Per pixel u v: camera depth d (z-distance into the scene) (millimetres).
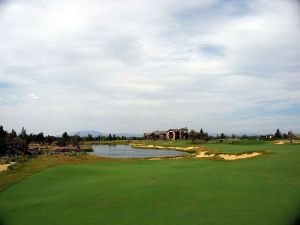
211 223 18859
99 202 25266
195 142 176250
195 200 23859
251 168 39375
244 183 29406
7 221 22219
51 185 35469
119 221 20250
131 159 75562
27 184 36219
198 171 38094
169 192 26625
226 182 30031
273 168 38875
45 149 123875
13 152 98438
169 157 84875
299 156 52219
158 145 183125
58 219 21859
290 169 37688
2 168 52188
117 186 30781
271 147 84938
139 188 28859
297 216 19656
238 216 19906
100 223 20188
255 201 23172
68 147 146000
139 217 20750
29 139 160125
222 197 24438
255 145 109312
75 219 21484
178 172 38031
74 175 42125
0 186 35625
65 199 27391
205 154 84250
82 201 26094
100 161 66625
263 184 28828
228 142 151000
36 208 25219
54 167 49094
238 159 58406
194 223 18984
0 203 27984
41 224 21062
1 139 100188
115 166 53250
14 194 31516
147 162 62281
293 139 137125
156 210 21969
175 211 21438
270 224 18359
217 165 46219
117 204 24219
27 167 50250
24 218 22641
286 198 23812
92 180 36906
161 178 33625
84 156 85062
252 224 18453
